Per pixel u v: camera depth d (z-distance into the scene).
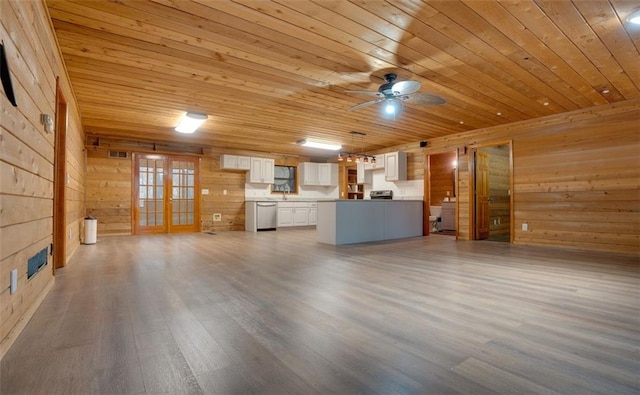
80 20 2.61
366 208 6.30
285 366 1.53
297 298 2.58
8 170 1.62
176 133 6.68
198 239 6.58
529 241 5.61
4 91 1.53
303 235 7.44
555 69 3.55
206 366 1.52
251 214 8.48
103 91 4.20
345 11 2.51
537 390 1.33
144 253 4.74
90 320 2.08
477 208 6.57
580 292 2.72
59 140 3.61
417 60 3.34
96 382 1.38
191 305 2.40
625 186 4.61
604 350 1.69
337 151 9.20
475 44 3.02
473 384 1.38
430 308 2.34
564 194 5.20
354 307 2.37
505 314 2.22
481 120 5.67
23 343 1.74
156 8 2.47
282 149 8.80
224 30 2.79
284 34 2.86
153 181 7.59
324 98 4.52
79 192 5.44
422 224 7.43
